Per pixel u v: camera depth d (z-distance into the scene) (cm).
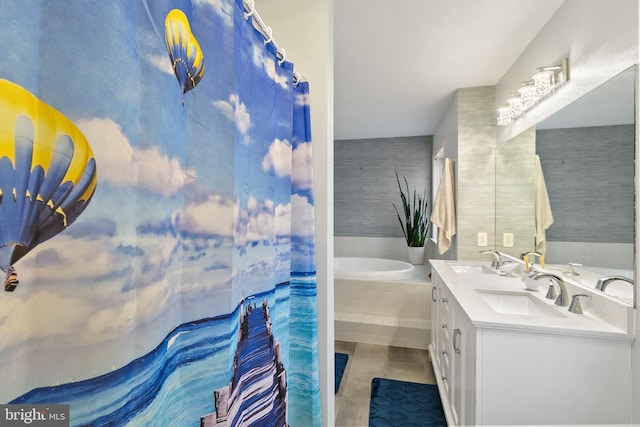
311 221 125
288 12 135
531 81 188
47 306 37
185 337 66
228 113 72
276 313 109
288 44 134
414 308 311
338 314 323
